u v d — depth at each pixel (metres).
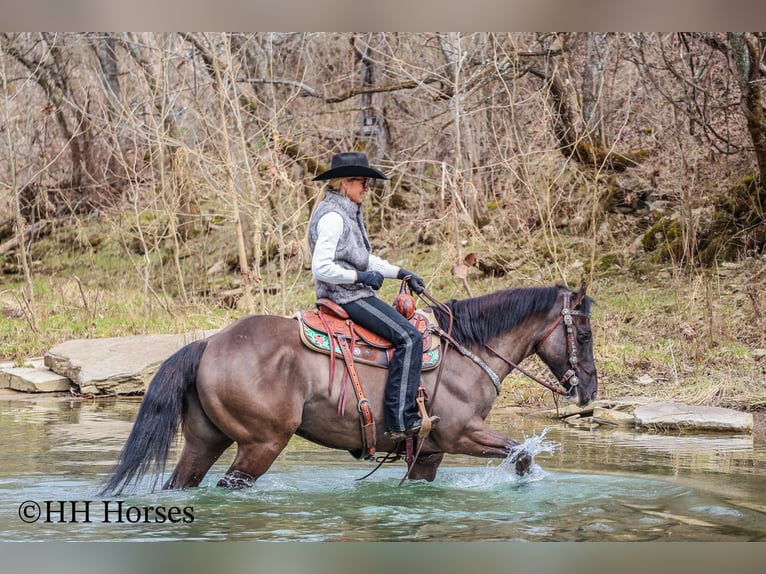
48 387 10.97
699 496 5.72
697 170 13.92
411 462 5.73
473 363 5.89
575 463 6.91
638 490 5.91
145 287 13.88
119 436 7.99
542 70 14.47
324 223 5.50
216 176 14.44
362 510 5.35
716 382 9.80
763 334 10.86
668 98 13.52
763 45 12.77
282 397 5.37
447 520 5.15
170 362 5.46
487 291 13.14
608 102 14.80
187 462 5.60
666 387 9.83
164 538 4.74
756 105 12.45
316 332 5.54
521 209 14.40
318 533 4.86
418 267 14.36
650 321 11.70
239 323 5.57
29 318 13.41
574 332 6.11
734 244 12.92
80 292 14.60
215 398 5.33
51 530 4.88
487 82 13.62
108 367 10.94
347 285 5.59
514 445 5.90
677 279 12.45
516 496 5.73
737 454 7.30
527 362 10.98
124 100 14.28
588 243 13.87
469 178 14.39
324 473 6.52
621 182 14.48
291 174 14.21
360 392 5.48
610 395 9.73
